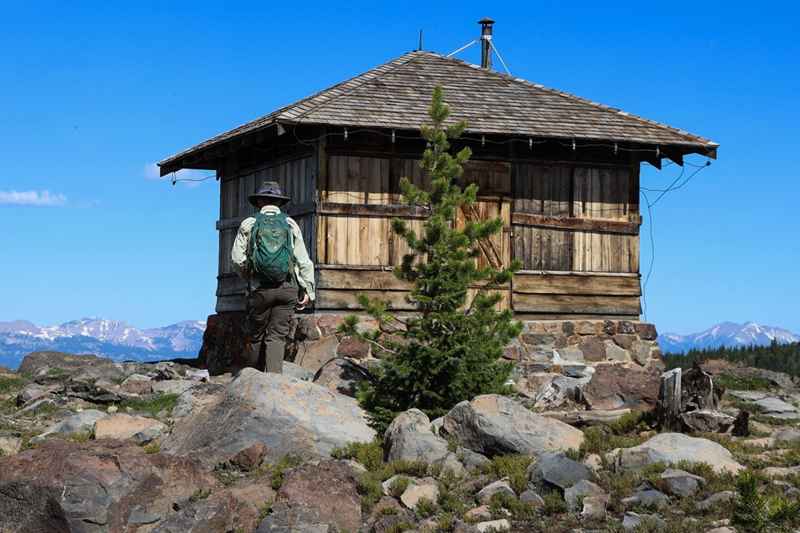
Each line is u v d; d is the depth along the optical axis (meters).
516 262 12.91
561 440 10.59
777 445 11.25
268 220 12.80
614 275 18.38
